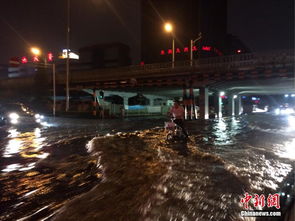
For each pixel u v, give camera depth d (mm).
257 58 27531
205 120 27156
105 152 7543
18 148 9117
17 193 4547
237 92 48438
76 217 3400
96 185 4680
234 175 5047
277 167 5730
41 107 41344
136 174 5230
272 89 43000
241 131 14055
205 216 3287
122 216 3363
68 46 34406
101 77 39188
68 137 12094
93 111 34969
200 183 4578
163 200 3840
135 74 36125
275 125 18484
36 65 32688
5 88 50156
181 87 37719
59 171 5891
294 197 3863
